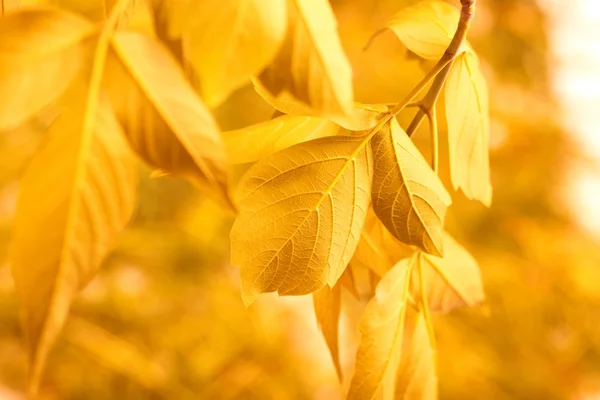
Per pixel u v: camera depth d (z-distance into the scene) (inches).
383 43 54.2
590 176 62.8
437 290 17.7
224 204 10.9
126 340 49.9
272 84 11.4
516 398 52.9
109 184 10.7
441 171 44.9
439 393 51.8
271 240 13.7
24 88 10.6
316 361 52.6
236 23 11.3
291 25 11.3
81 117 10.7
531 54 65.2
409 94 14.5
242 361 50.4
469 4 14.5
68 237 10.6
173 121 10.8
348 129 14.3
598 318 57.4
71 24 10.9
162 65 10.9
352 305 49.0
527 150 60.9
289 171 13.7
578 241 60.6
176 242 52.1
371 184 14.2
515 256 57.8
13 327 48.6
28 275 10.5
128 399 47.9
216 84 11.2
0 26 10.7
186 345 50.4
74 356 48.4
